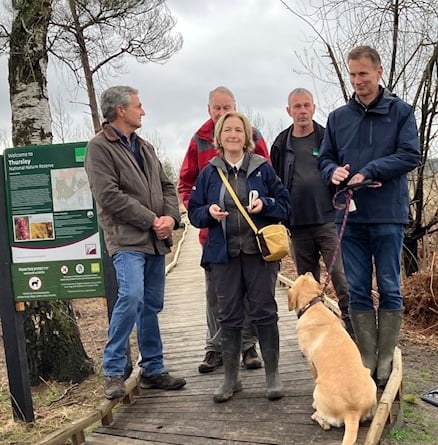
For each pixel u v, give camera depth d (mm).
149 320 4375
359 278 4016
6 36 6586
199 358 5250
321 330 3529
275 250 3760
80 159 4293
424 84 8023
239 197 3918
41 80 5617
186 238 22562
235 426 3643
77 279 4344
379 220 3838
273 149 4922
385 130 3820
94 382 5461
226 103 4461
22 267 4387
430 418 4219
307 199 4691
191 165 4672
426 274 7441
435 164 8438
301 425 3535
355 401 3117
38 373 5477
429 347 6355
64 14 8680
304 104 4660
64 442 3705
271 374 3990
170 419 3887
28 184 4348
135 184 4016
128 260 3916
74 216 4316
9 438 4207
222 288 3988
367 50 3775
